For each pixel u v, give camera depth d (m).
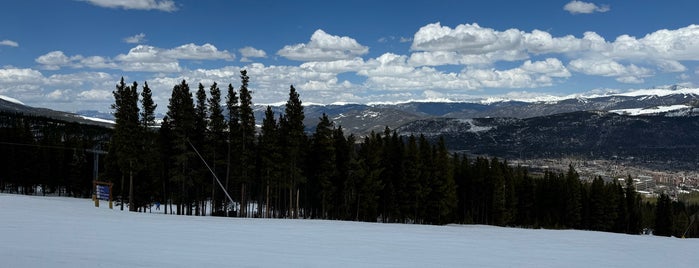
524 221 97.81
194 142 64.50
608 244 32.44
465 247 26.06
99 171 101.06
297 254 19.05
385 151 78.31
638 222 107.75
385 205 78.94
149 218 37.66
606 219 98.38
